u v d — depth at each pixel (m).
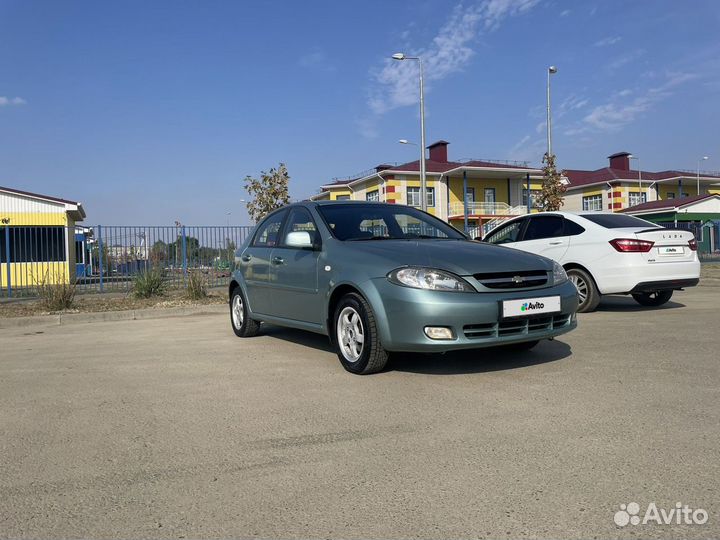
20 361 5.80
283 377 4.65
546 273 4.54
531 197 45.72
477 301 4.12
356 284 4.52
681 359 4.80
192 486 2.63
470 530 2.17
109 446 3.18
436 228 5.82
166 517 2.34
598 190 50.69
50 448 3.17
